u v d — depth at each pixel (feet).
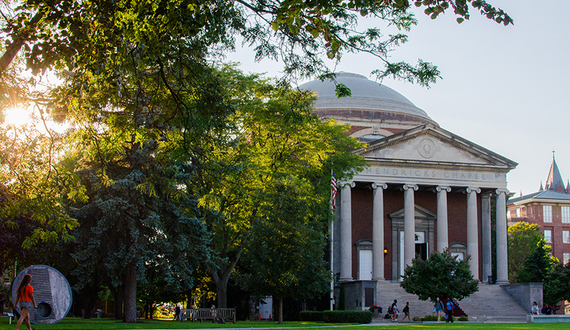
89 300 198.29
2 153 73.61
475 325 116.16
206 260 130.72
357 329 94.68
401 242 231.50
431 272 158.81
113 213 114.62
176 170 93.91
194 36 63.67
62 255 131.34
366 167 220.02
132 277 121.80
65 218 75.10
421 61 62.75
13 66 69.51
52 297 70.28
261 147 144.66
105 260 118.01
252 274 141.18
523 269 261.44
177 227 123.95
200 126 71.56
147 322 122.42
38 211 74.74
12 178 76.23
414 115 281.74
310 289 138.72
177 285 126.00
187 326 105.29
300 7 49.37
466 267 158.92
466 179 229.45
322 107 272.72
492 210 237.86
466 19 50.26
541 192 431.43
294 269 132.67
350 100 277.03
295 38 64.03
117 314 155.02
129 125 74.69
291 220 131.75
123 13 56.29
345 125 180.24
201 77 69.26
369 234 228.02
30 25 58.80
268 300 226.17
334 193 165.99
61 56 61.00
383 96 287.07
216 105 72.02
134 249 115.65
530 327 102.58
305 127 142.41
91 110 70.74
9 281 181.68
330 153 171.63
